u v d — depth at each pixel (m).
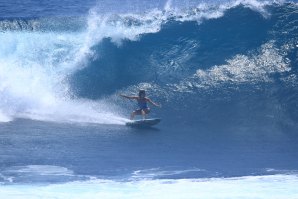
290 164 69.06
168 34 104.06
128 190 59.00
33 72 96.69
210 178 63.34
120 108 91.31
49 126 83.94
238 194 57.41
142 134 81.38
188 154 73.31
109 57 99.88
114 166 67.81
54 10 162.88
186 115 88.19
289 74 93.75
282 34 101.50
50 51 100.38
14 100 91.56
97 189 59.28
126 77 97.19
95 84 96.12
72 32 104.25
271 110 87.94
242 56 98.62
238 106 89.00
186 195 57.28
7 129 82.25
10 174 64.00
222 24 104.81
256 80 93.38
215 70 96.38
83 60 99.19
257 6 107.12
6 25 105.19
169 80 95.62
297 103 88.56
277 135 81.94
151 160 70.56
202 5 109.69
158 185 60.72
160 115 88.44
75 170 65.94
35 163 68.31
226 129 84.06
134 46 101.88
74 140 77.88
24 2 179.38
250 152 74.38
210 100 90.75
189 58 99.50
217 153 73.88
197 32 104.12
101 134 80.88
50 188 59.38
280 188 59.28
